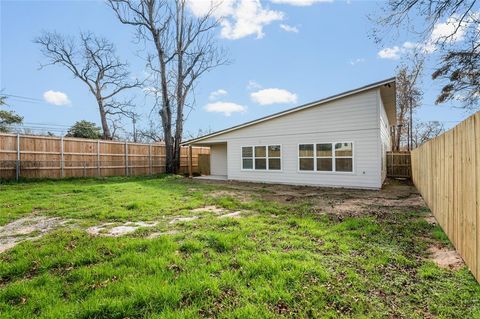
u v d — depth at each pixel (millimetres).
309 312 2334
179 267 3148
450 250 3695
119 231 4809
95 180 13719
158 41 19484
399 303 2459
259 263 3168
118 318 2279
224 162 18625
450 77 8430
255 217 5645
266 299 2512
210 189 10625
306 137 12273
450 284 2756
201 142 16328
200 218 5676
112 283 2783
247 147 14328
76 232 4547
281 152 13055
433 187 5738
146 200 7668
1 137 11742
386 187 11312
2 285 2902
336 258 3441
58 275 3057
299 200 7945
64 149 13875
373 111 10555
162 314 2281
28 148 12562
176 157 19297
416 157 10328
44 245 3943
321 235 4359
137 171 17562
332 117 11555
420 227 4820
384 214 5938
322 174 11805
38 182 12211
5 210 6383
